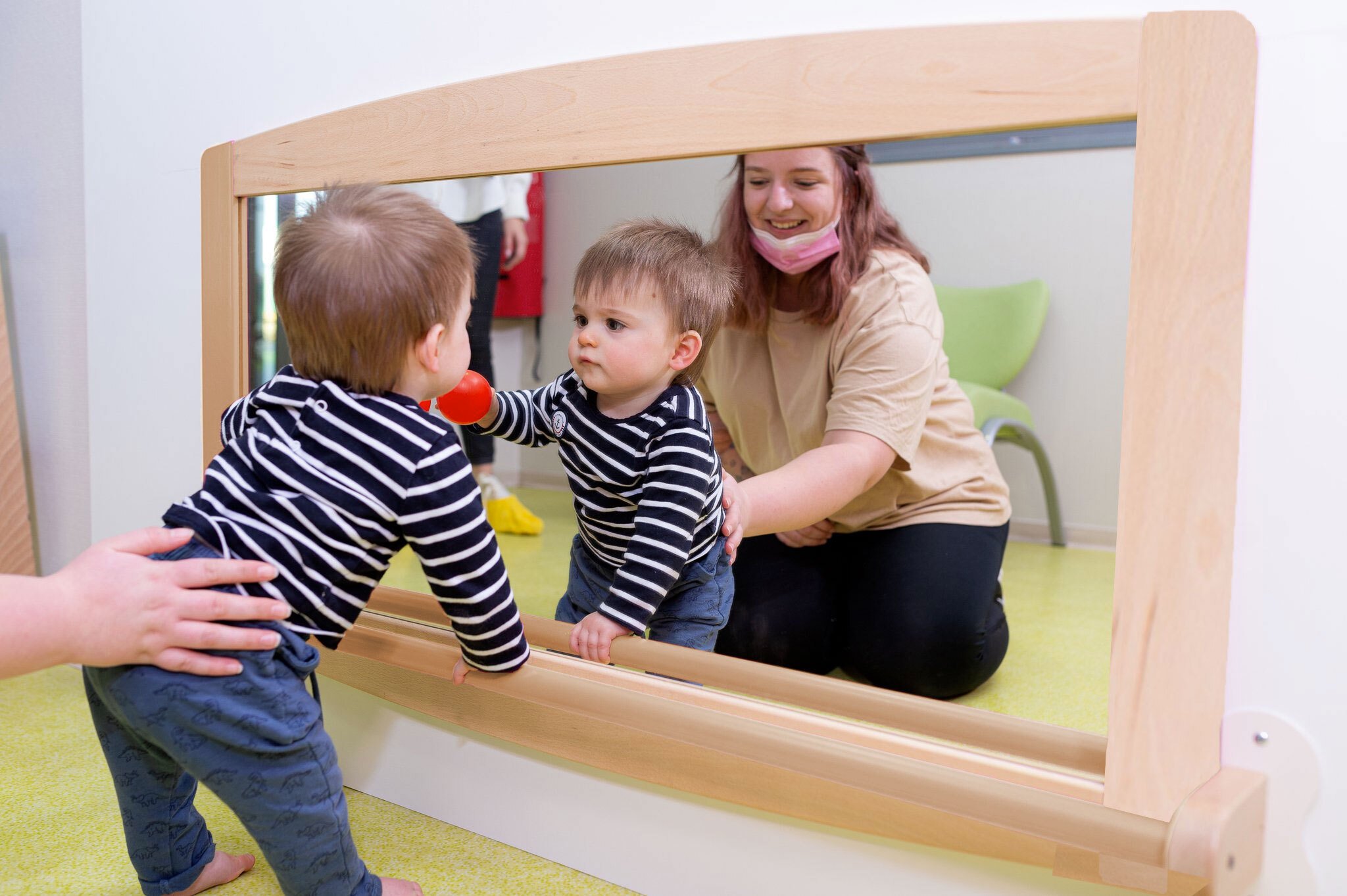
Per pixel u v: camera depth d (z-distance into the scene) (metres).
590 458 1.02
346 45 1.02
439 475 0.74
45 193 1.40
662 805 0.82
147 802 0.77
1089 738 0.69
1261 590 0.62
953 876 0.70
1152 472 0.63
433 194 0.97
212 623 0.68
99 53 1.22
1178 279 0.62
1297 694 0.62
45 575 1.47
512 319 1.06
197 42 1.13
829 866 0.75
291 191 1.03
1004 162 1.73
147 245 1.19
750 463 1.22
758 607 1.06
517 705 0.88
